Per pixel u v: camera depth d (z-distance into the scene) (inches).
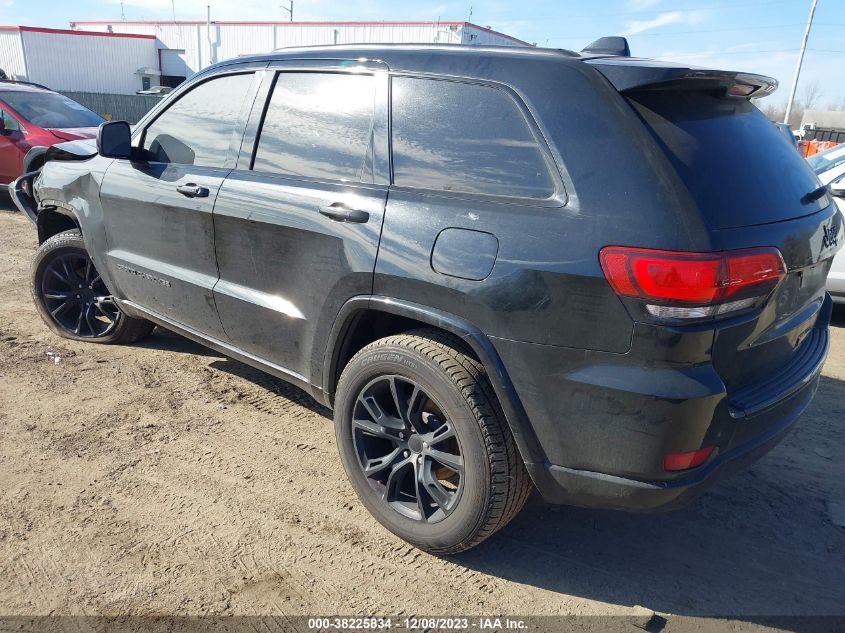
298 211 111.1
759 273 81.9
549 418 86.4
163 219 137.6
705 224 78.7
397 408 101.9
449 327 91.7
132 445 129.9
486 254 88.3
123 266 151.6
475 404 90.8
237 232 122.3
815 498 121.9
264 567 98.8
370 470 106.7
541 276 83.8
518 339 86.1
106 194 150.8
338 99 113.1
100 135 137.5
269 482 120.3
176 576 95.8
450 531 97.3
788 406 97.0
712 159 85.0
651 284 77.5
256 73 127.3
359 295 103.0
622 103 84.4
